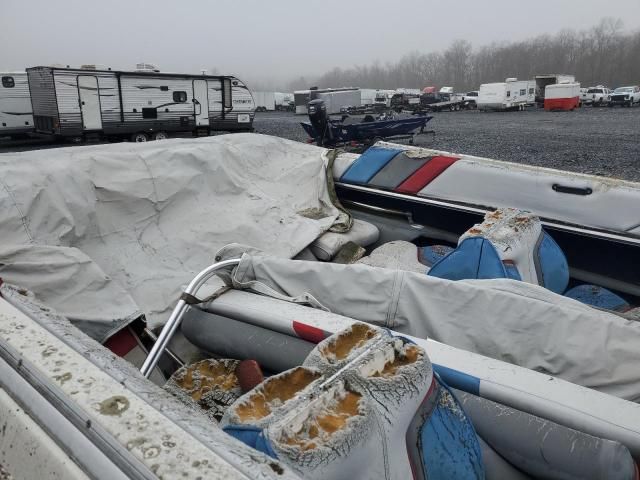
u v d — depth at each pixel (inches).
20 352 48.0
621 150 689.0
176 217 118.0
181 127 757.3
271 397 48.8
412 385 48.8
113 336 89.4
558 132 935.7
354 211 157.2
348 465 42.1
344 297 91.3
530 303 78.4
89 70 673.6
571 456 57.0
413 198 145.9
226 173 130.3
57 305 85.3
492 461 60.8
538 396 63.1
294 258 128.8
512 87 1635.1
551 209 128.0
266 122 1254.3
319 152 160.7
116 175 109.4
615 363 72.4
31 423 41.9
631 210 117.6
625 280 120.9
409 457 48.1
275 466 35.7
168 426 38.1
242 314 84.3
